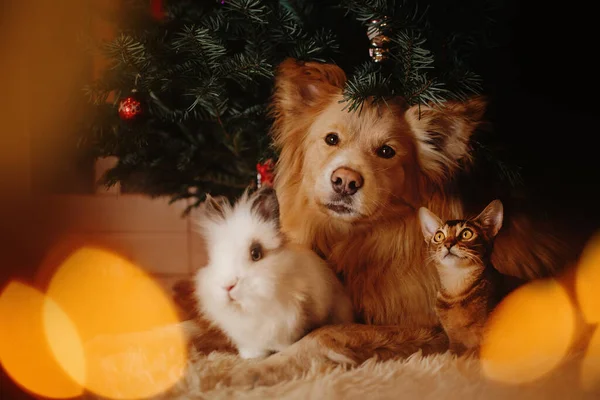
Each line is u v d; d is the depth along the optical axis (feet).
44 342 4.50
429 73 3.90
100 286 5.72
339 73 3.91
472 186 4.05
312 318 3.55
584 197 4.49
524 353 3.52
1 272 6.33
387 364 3.39
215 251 3.49
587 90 4.85
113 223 6.88
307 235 3.92
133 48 3.95
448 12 4.11
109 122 4.75
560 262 4.23
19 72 6.24
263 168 4.44
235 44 4.48
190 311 4.44
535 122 4.62
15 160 6.53
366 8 3.67
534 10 4.88
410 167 3.77
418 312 3.83
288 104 3.96
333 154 3.73
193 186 5.30
